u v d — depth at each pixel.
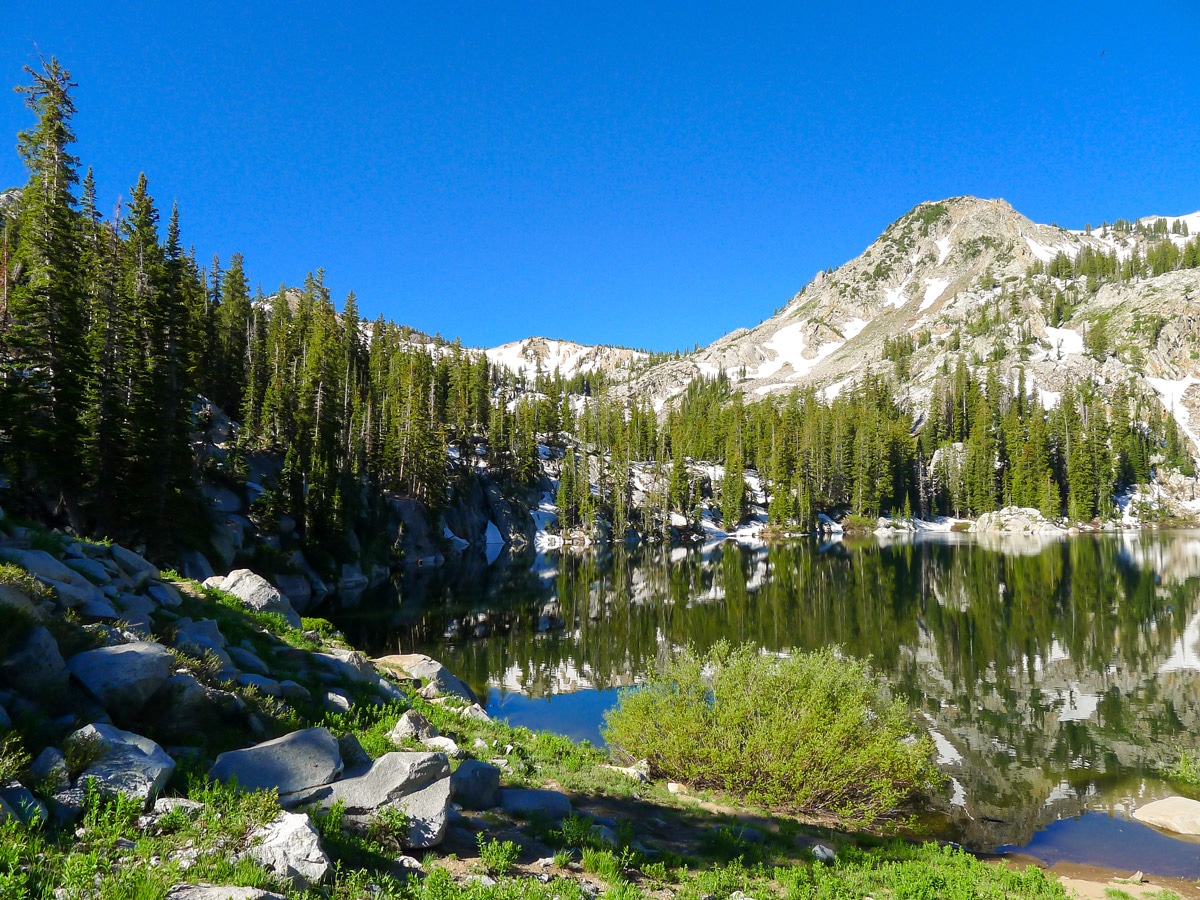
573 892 6.95
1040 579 58.94
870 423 138.12
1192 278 192.38
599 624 42.16
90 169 41.56
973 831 15.36
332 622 41.56
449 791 8.18
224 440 58.66
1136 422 149.12
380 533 69.50
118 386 37.31
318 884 5.76
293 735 8.31
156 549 37.28
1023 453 132.00
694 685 16.89
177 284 43.50
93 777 6.40
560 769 13.58
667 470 139.50
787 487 124.81
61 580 10.76
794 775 14.48
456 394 112.25
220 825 6.27
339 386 74.56
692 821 11.87
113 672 8.27
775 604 49.09
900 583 58.56
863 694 16.94
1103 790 17.80
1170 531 117.06
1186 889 12.09
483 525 101.19
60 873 5.12
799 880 9.12
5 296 33.69
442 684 18.84
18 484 31.91
